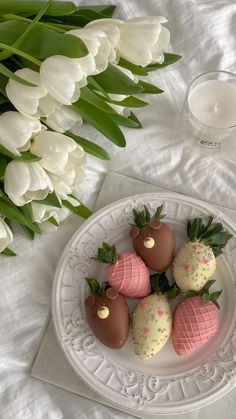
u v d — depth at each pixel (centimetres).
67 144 54
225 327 67
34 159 53
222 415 65
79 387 66
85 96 55
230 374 64
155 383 65
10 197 55
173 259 67
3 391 66
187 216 70
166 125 74
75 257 68
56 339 68
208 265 64
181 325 63
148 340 63
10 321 68
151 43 54
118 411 66
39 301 69
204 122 70
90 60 50
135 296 66
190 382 65
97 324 63
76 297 67
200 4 76
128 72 57
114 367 65
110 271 64
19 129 52
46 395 67
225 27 75
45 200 58
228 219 69
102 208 70
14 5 58
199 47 75
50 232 70
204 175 72
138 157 73
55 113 56
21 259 70
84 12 62
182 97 75
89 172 73
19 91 51
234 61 75
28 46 52
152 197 70
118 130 58
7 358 67
